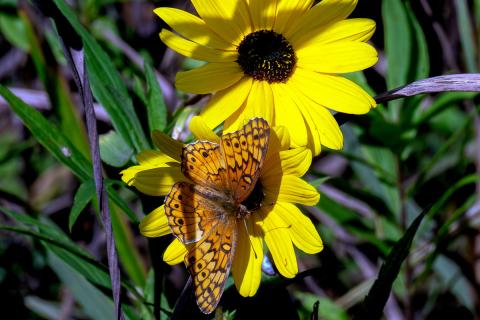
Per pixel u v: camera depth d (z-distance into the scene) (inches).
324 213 20.0
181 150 15.4
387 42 18.7
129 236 18.9
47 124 16.5
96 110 18.9
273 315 16.1
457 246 21.8
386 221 19.5
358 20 16.1
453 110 21.8
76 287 18.9
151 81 16.8
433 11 20.3
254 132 14.6
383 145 18.9
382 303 15.8
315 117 15.8
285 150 15.4
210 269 15.0
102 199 15.0
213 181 15.2
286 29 16.2
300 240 15.4
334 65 16.0
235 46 16.1
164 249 16.8
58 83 18.8
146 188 15.3
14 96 16.4
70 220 15.3
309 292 21.0
